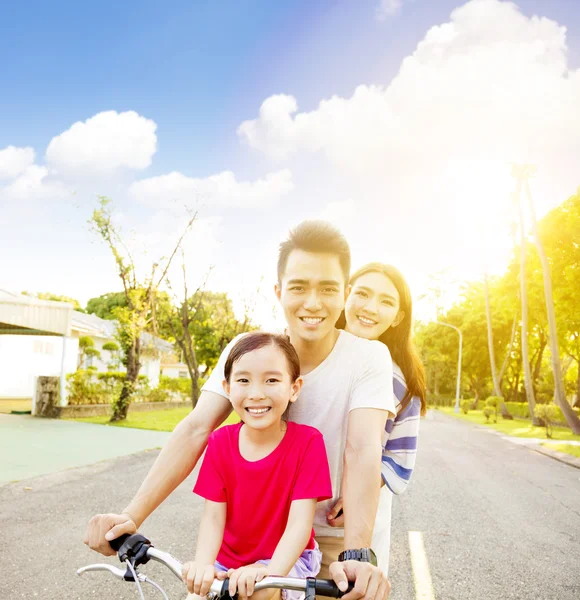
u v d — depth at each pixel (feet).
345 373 6.53
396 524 22.52
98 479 28.04
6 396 90.02
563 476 38.63
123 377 74.59
